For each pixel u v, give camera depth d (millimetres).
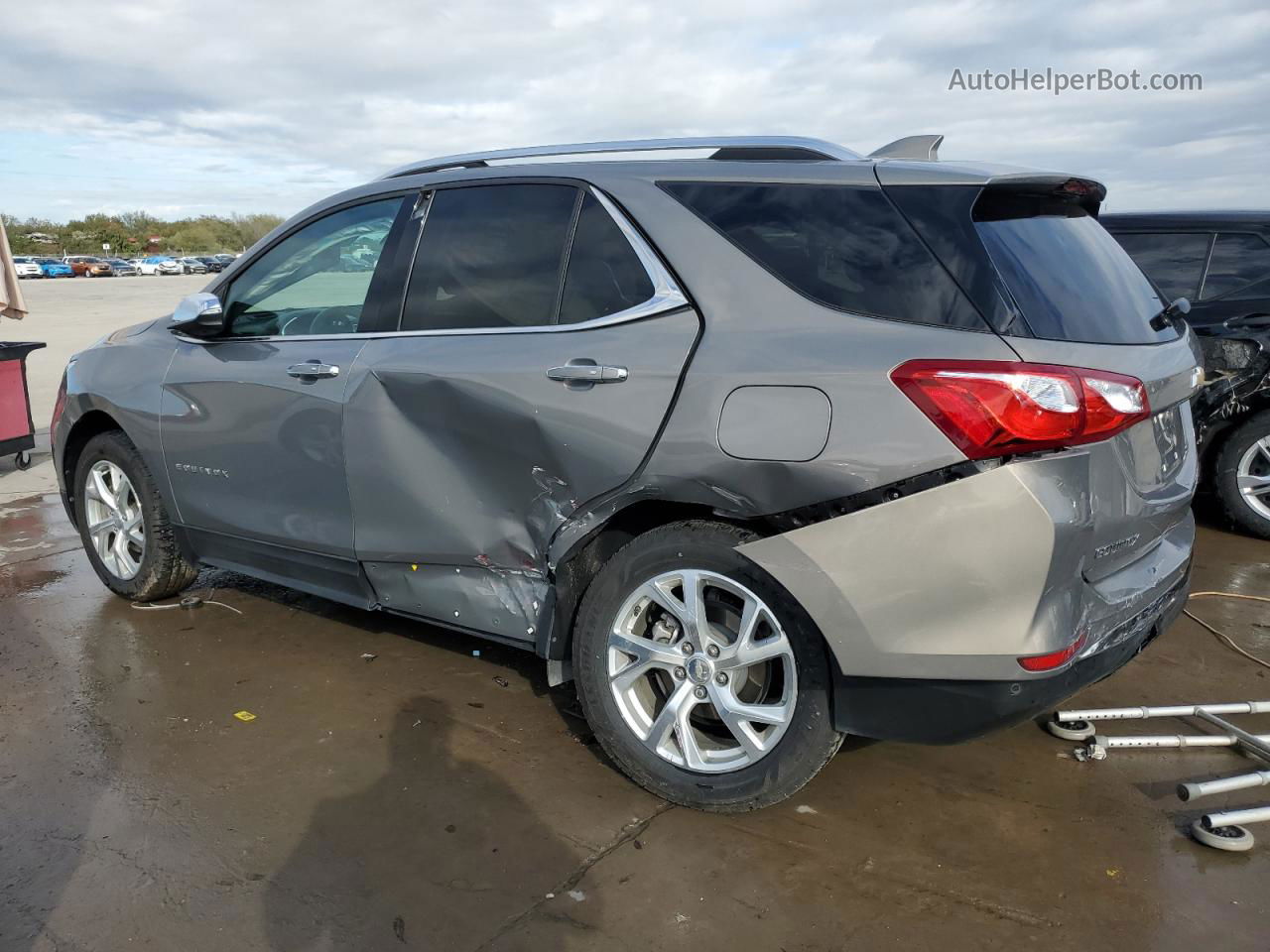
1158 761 3014
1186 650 3816
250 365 3564
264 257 3746
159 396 3893
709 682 2617
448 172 3295
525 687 3520
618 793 2814
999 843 2574
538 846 2559
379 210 3424
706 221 2691
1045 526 2170
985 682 2268
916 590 2262
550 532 2846
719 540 2518
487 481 2949
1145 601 2516
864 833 2617
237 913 2293
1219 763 3000
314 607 4332
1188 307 3055
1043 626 2223
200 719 3264
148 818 2680
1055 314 2365
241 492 3678
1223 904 2328
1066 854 2525
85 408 4227
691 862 2490
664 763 2721
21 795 2793
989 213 2479
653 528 2746
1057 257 2557
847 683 2422
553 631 2910
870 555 2287
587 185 2920
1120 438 2398
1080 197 2838
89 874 2436
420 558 3168
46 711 3324
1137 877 2432
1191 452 3002
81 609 4324
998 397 2170
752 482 2410
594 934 2229
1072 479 2215
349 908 2312
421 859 2502
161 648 3873
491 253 3070
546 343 2828
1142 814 2713
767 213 2637
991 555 2197
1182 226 5391
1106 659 2414
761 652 2518
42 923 2256
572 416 2699
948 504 2209
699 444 2475
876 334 2363
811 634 2438
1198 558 4902
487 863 2486
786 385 2379
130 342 4172
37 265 63062
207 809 2723
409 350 3117
